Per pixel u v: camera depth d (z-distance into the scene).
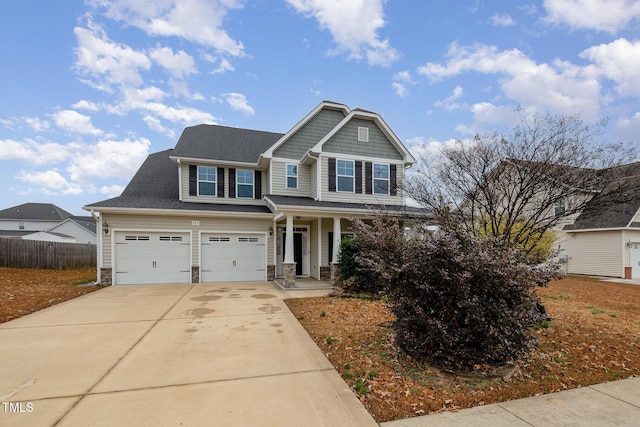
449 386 3.60
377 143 14.36
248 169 14.63
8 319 6.54
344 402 3.29
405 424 2.89
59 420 2.94
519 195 6.80
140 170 15.82
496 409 3.14
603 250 16.75
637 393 3.50
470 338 3.81
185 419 2.96
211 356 4.56
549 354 4.57
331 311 7.38
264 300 8.74
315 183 13.77
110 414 3.04
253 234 13.27
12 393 3.45
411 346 4.17
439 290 3.94
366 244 5.57
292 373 4.01
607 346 4.99
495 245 4.29
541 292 10.83
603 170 6.56
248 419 2.97
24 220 39.81
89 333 5.63
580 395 3.44
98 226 11.57
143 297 9.16
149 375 3.91
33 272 15.27
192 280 12.40
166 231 12.20
